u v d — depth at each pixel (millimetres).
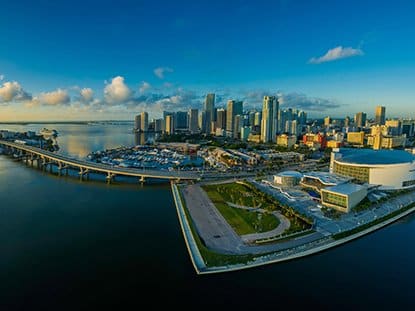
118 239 158000
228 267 127062
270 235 161375
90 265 130125
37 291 110875
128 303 104750
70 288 113000
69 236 161000
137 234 165250
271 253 139125
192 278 120562
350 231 163000
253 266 128750
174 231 170000
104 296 108438
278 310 101938
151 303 104938
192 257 135500
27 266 128500
